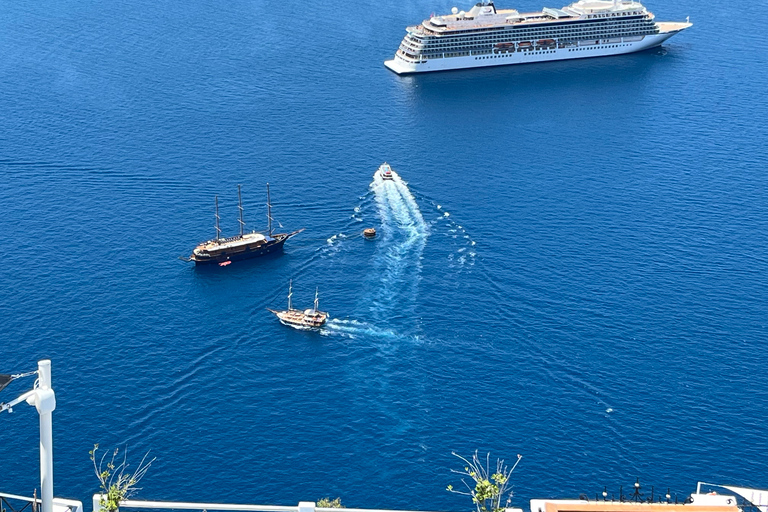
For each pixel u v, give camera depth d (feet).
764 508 542.16
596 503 485.56
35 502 438.81
